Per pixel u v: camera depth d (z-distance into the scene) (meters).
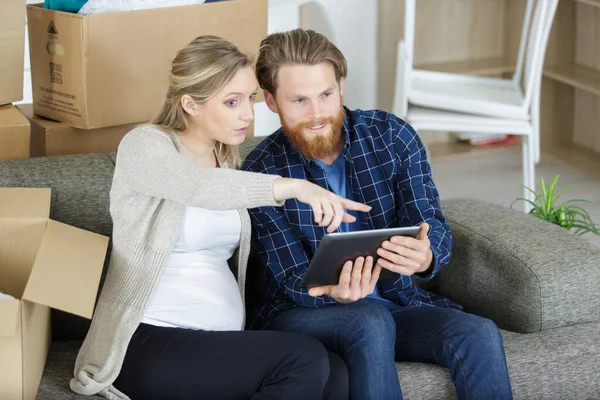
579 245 2.43
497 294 2.41
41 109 2.74
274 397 1.96
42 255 1.94
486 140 4.96
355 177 2.32
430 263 2.21
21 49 2.61
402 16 4.50
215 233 2.17
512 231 2.50
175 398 2.02
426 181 2.36
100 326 2.08
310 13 4.34
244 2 2.76
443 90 4.10
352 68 4.54
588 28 4.73
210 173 1.96
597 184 4.56
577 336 2.28
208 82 2.07
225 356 2.00
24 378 1.87
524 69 4.50
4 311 1.78
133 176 2.03
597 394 2.26
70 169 2.33
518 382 2.18
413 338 2.20
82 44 2.54
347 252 2.03
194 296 2.12
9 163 2.34
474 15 4.79
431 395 2.14
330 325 2.13
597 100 4.82
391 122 2.34
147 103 2.69
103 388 2.01
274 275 2.29
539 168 4.77
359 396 2.06
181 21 2.67
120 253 2.10
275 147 2.33
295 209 2.28
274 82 2.20
